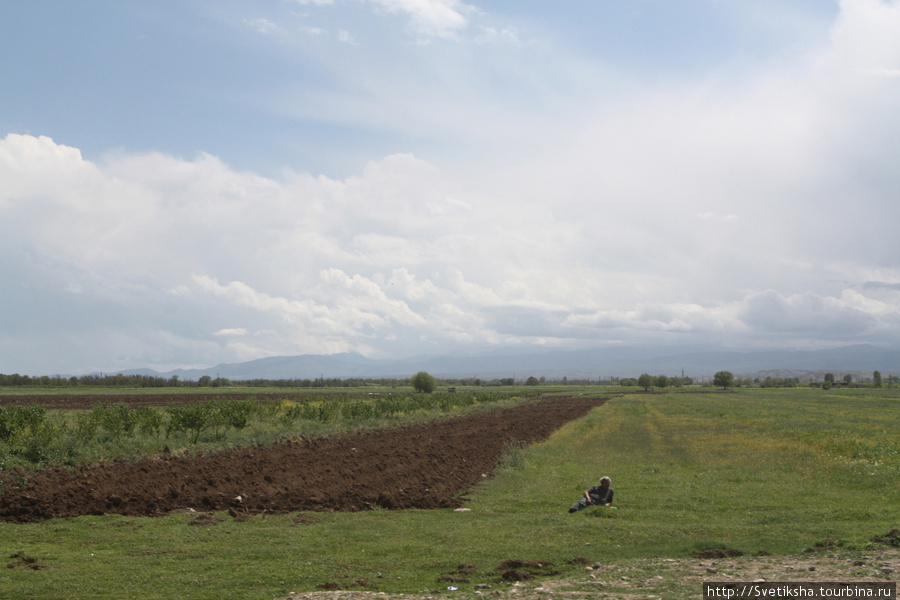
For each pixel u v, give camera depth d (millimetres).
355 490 20234
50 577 10523
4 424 25172
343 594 9719
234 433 35656
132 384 143500
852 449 30609
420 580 10648
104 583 10266
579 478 23703
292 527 14953
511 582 10547
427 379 117125
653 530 14742
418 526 15273
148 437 31719
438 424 53188
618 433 42688
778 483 21984
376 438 39031
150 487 19375
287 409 49094
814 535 14102
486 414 68750
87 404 65625
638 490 20781
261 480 21766
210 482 20516
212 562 11680
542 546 13195
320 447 32844
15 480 18656
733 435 39594
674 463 27562
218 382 155000
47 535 13695
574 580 10578
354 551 12648
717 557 12273
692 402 91125
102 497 17516
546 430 46562
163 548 12672
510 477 23875
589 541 13734
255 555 12227
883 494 19562
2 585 10055
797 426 46094
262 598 9594
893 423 49281
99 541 13273
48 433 25531
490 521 16000
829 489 20781
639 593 9680
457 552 12625
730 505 18156
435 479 23109
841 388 177000
